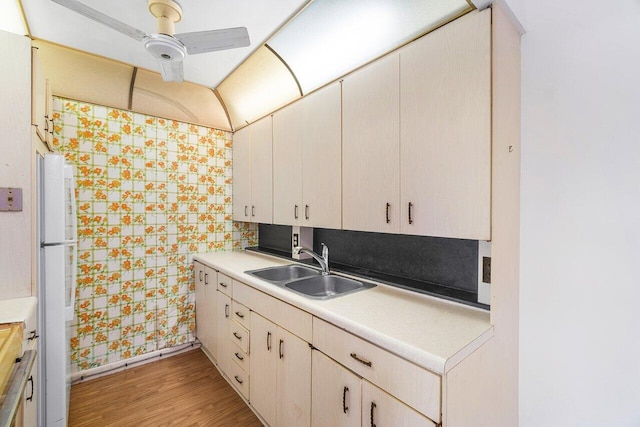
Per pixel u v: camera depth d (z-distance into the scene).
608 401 1.11
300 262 2.46
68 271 1.66
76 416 1.85
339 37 1.65
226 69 2.17
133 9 1.47
